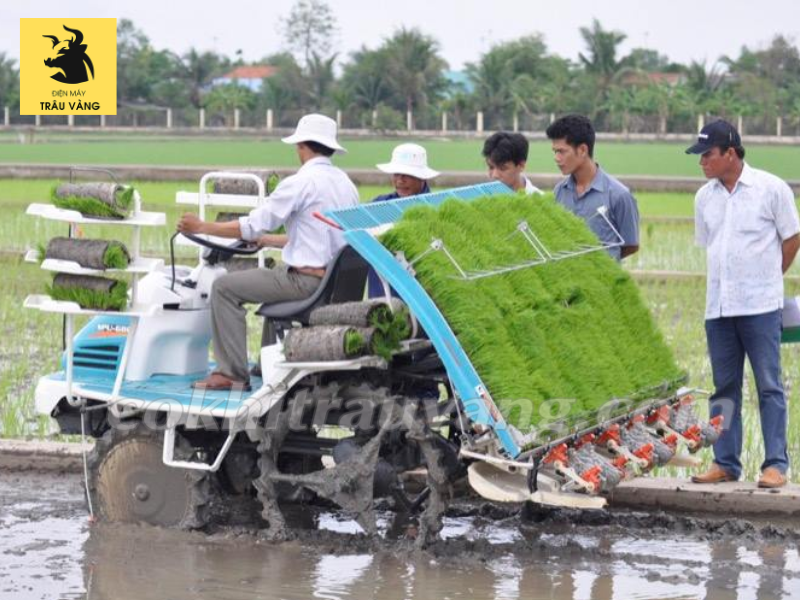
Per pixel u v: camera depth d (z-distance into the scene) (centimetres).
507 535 733
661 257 1878
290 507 787
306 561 677
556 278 707
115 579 646
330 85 8231
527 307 679
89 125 7844
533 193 748
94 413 754
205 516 723
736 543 716
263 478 709
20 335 1273
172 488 721
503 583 643
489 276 670
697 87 7506
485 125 7556
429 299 646
